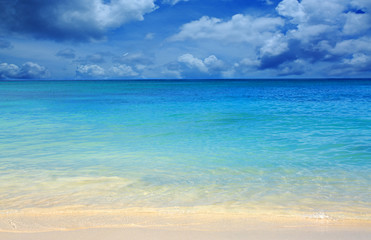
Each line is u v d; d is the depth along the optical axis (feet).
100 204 16.19
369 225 13.37
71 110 68.23
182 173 21.98
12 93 148.15
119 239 11.91
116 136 37.06
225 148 30.19
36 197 17.38
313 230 12.80
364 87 218.59
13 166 24.17
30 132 40.14
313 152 28.14
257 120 50.52
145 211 15.05
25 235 12.28
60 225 13.38
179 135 37.50
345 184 19.38
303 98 107.76
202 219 14.03
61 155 27.84
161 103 88.28
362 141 32.78
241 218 14.15
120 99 106.32
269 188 18.65
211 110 67.46
